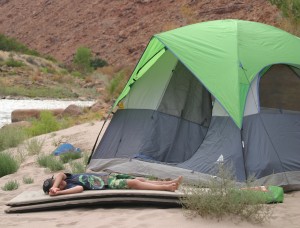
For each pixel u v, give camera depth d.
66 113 24.28
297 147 7.51
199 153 7.71
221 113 7.79
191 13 65.31
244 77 7.67
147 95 8.98
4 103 47.19
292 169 7.29
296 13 18.14
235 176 7.03
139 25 126.25
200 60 7.92
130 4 133.88
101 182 6.51
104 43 127.81
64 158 11.05
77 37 136.00
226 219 5.27
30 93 60.25
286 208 6.07
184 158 8.23
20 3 163.62
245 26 8.60
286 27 18.06
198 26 8.70
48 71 77.31
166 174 7.73
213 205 5.27
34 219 5.74
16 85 64.69
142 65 8.95
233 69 7.70
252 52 8.02
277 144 7.39
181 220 5.30
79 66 90.50
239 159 7.25
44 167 10.49
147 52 8.70
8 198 7.64
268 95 7.80
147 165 8.14
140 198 6.11
